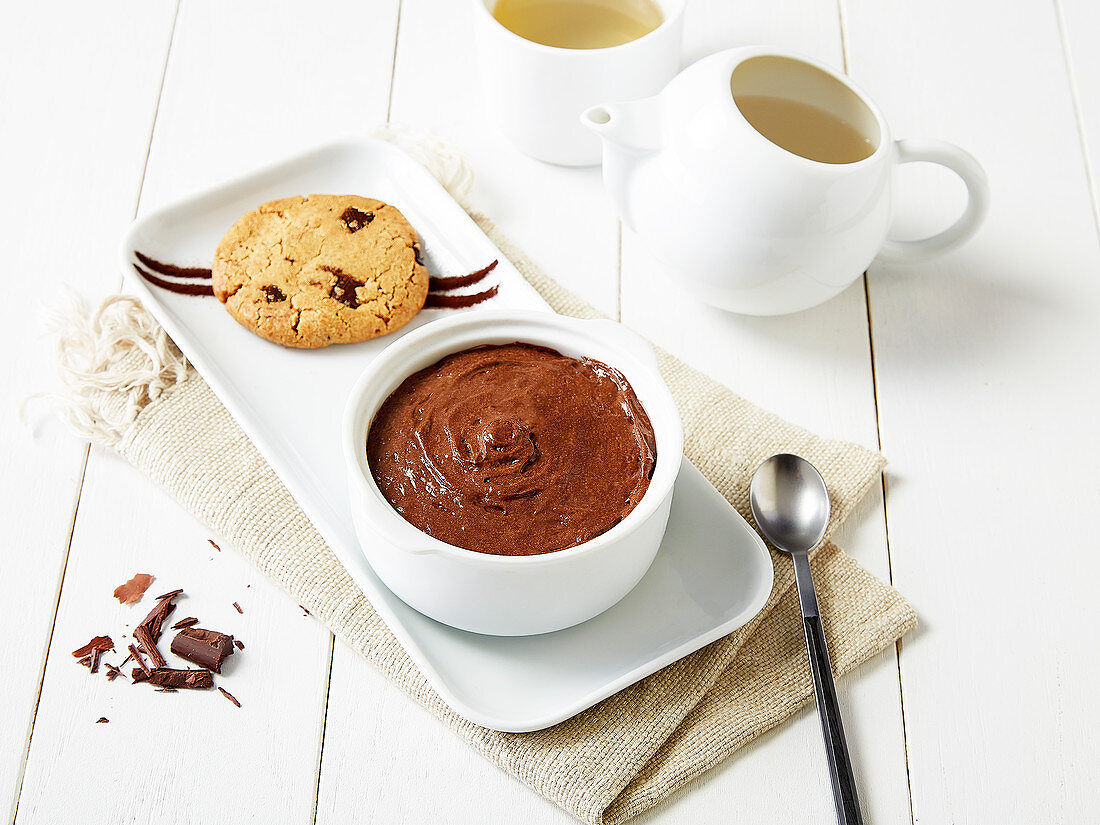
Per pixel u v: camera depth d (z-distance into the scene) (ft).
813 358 2.17
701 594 1.88
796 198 1.97
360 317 2.06
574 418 1.84
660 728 1.84
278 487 1.99
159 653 1.92
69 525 2.01
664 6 2.25
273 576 1.94
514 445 1.80
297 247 2.11
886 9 2.54
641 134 2.03
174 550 1.99
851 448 2.05
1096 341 2.19
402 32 2.52
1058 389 2.15
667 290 2.24
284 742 1.87
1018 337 2.19
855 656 1.90
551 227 2.29
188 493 1.99
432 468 1.80
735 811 1.84
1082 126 2.41
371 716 1.89
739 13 2.53
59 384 2.09
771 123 2.08
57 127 2.37
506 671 1.81
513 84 2.22
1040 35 2.52
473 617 1.78
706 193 2.00
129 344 2.10
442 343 1.89
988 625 1.96
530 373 1.87
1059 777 1.87
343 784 1.85
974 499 2.05
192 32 2.50
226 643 1.91
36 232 2.26
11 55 2.45
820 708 1.84
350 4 2.55
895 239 2.27
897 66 2.47
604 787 1.80
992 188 2.33
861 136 2.08
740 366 2.16
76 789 1.84
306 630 1.94
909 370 2.16
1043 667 1.94
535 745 1.82
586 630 1.85
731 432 2.06
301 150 2.21
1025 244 2.28
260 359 2.06
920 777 1.87
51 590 1.96
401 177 2.23
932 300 2.23
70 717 1.88
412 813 1.83
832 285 2.08
